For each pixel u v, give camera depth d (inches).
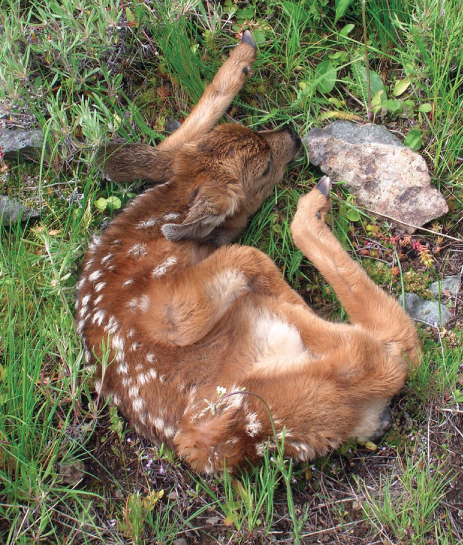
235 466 47.2
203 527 48.3
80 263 53.0
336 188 54.2
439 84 54.0
